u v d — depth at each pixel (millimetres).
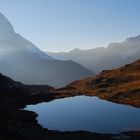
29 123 83000
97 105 121625
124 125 82750
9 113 93312
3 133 61312
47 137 66000
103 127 80750
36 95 139500
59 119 92812
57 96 148250
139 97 132125
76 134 70500
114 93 144750
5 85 144250
